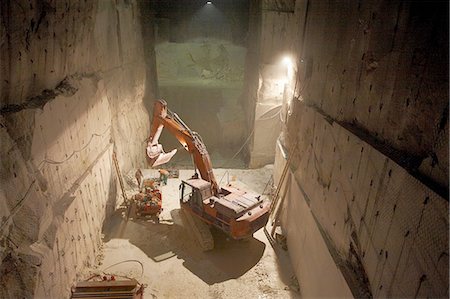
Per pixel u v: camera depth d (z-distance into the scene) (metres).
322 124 5.65
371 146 3.67
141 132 12.55
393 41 3.45
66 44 6.05
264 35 11.36
